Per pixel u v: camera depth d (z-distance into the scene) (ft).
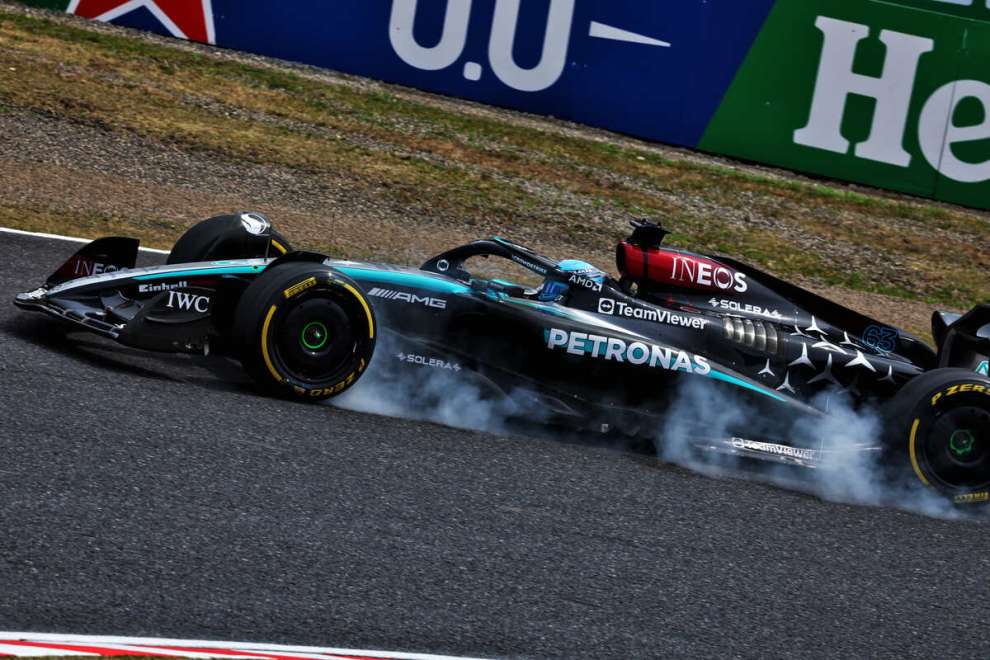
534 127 164.86
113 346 68.54
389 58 166.50
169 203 122.31
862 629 50.90
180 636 40.04
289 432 58.85
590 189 153.89
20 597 40.37
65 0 163.84
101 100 144.25
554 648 44.55
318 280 62.39
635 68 166.71
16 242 94.02
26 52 150.51
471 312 68.80
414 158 150.61
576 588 49.42
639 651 45.47
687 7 164.96
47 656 36.47
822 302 77.10
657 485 63.77
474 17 165.48
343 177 141.49
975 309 74.54
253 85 157.69
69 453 51.42
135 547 45.11
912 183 169.48
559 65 166.71
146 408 58.23
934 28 164.04
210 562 45.24
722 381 71.72
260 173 137.39
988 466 70.23
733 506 62.95
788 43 165.68
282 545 47.62
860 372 74.64
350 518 51.06
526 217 143.13
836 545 60.13
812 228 157.38
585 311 71.97
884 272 150.41
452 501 55.11
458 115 163.43
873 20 164.04
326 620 43.19
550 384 70.23
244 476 52.75
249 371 62.49
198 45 164.66
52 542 44.11
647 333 72.02
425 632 43.86
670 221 150.51
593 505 58.49
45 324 70.03
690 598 50.62
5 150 124.88
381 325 67.36
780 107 167.84
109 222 111.04
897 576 57.52
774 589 53.16
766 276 76.74
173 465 52.31
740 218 155.84
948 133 167.84
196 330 63.57
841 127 167.53
